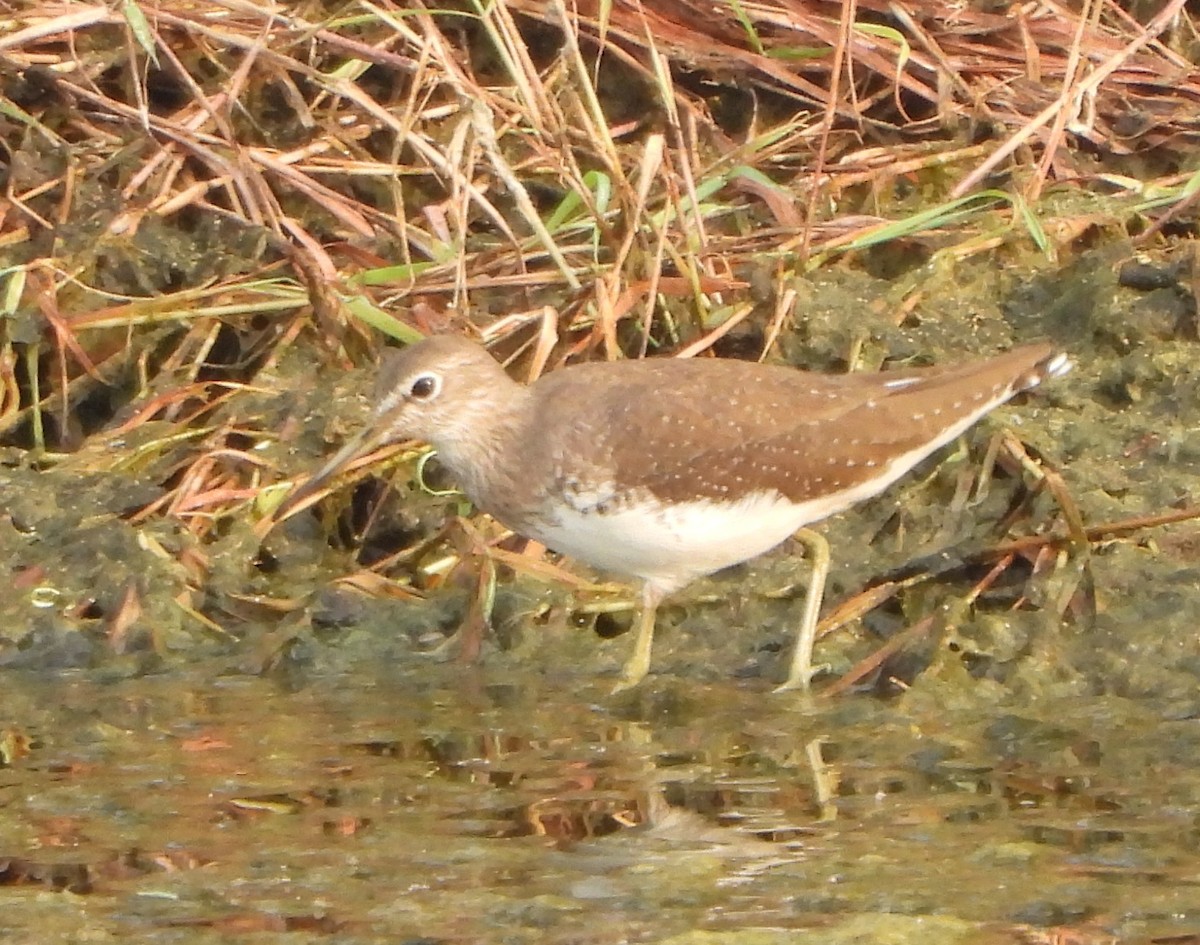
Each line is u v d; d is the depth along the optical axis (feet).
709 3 52.65
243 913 27.89
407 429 38.99
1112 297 45.73
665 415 37.52
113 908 28.09
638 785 32.83
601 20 48.67
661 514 37.45
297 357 45.73
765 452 37.63
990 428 42.68
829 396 38.63
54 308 45.16
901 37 51.85
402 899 28.22
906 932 26.63
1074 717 35.70
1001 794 31.96
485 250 47.88
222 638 40.86
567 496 37.83
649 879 28.73
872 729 35.50
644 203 45.83
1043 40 53.72
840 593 40.70
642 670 38.45
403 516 43.27
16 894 28.60
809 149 51.11
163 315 45.60
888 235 47.44
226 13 50.90
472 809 31.89
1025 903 27.55
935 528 41.68
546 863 29.50
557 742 35.27
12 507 42.47
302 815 31.71
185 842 30.55
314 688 38.60
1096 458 42.37
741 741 35.09
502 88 51.08
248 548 42.50
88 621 40.70
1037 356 40.29
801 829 30.63
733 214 49.19
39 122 49.39
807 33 52.47
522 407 38.73
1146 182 50.21
